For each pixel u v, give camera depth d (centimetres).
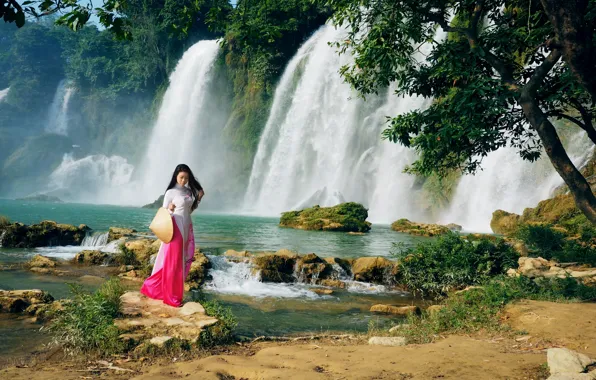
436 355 468
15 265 1168
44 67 7962
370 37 775
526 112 539
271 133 4684
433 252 1055
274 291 996
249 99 5144
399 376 410
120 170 6488
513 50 805
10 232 1491
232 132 5212
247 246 1480
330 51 4238
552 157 518
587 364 402
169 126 5684
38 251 1417
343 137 4000
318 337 634
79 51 7181
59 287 934
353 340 610
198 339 532
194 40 6081
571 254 1123
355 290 1041
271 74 4956
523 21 805
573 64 415
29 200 5438
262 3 684
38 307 712
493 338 560
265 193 4428
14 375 436
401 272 1077
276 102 4703
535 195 2616
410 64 835
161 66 6412
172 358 496
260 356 500
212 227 2281
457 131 697
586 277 872
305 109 4325
